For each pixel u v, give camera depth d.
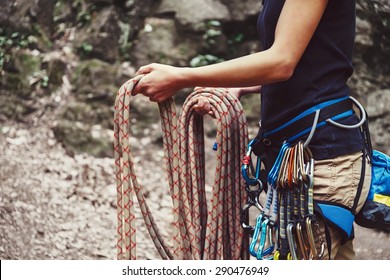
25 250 3.94
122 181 2.27
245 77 2.13
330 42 2.21
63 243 4.05
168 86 2.21
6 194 4.44
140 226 4.32
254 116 5.33
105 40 5.51
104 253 4.02
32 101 5.42
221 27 5.50
